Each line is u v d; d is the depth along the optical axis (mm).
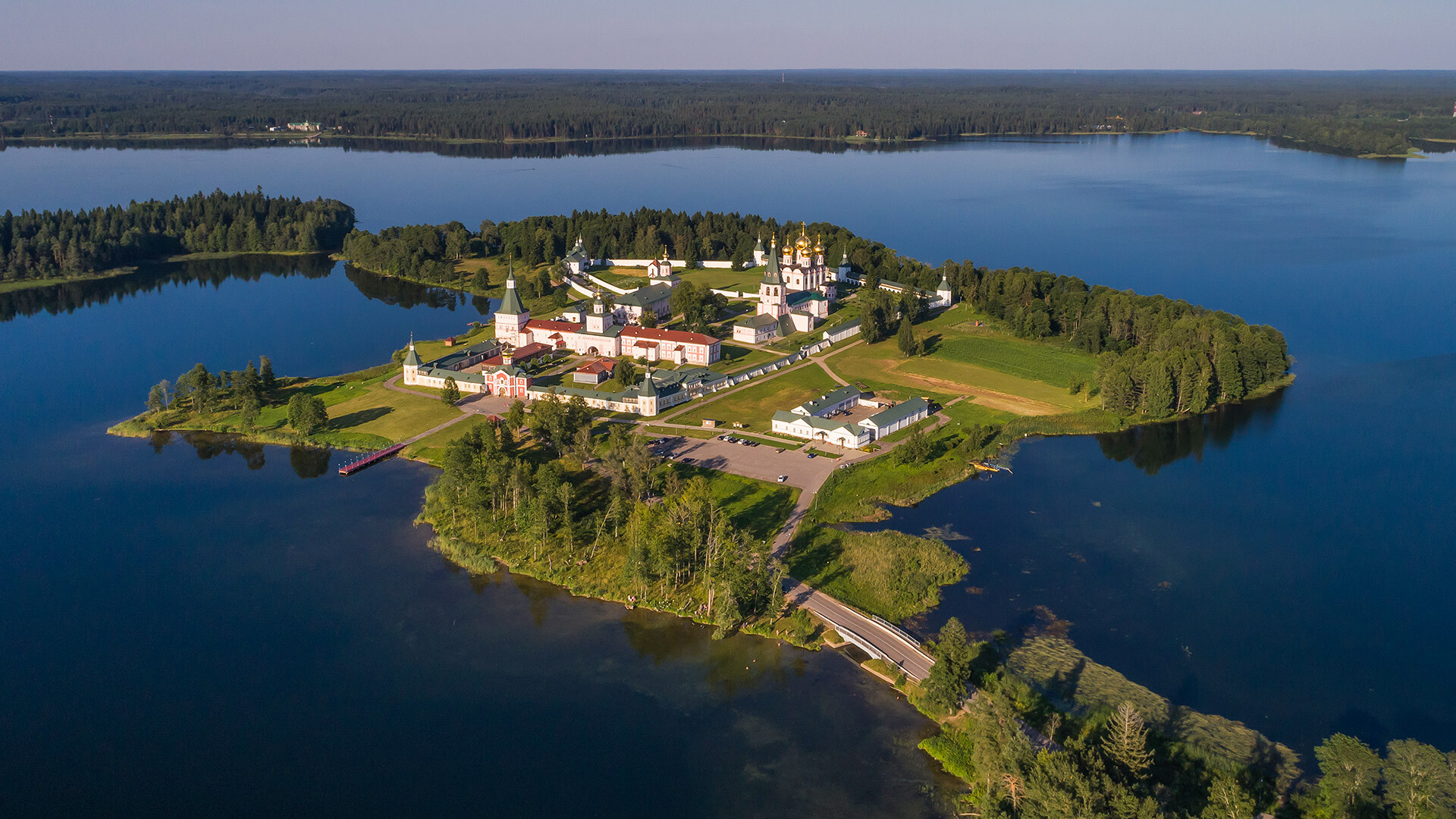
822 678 173500
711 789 148875
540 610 195375
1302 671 174250
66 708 167000
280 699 169625
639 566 193750
